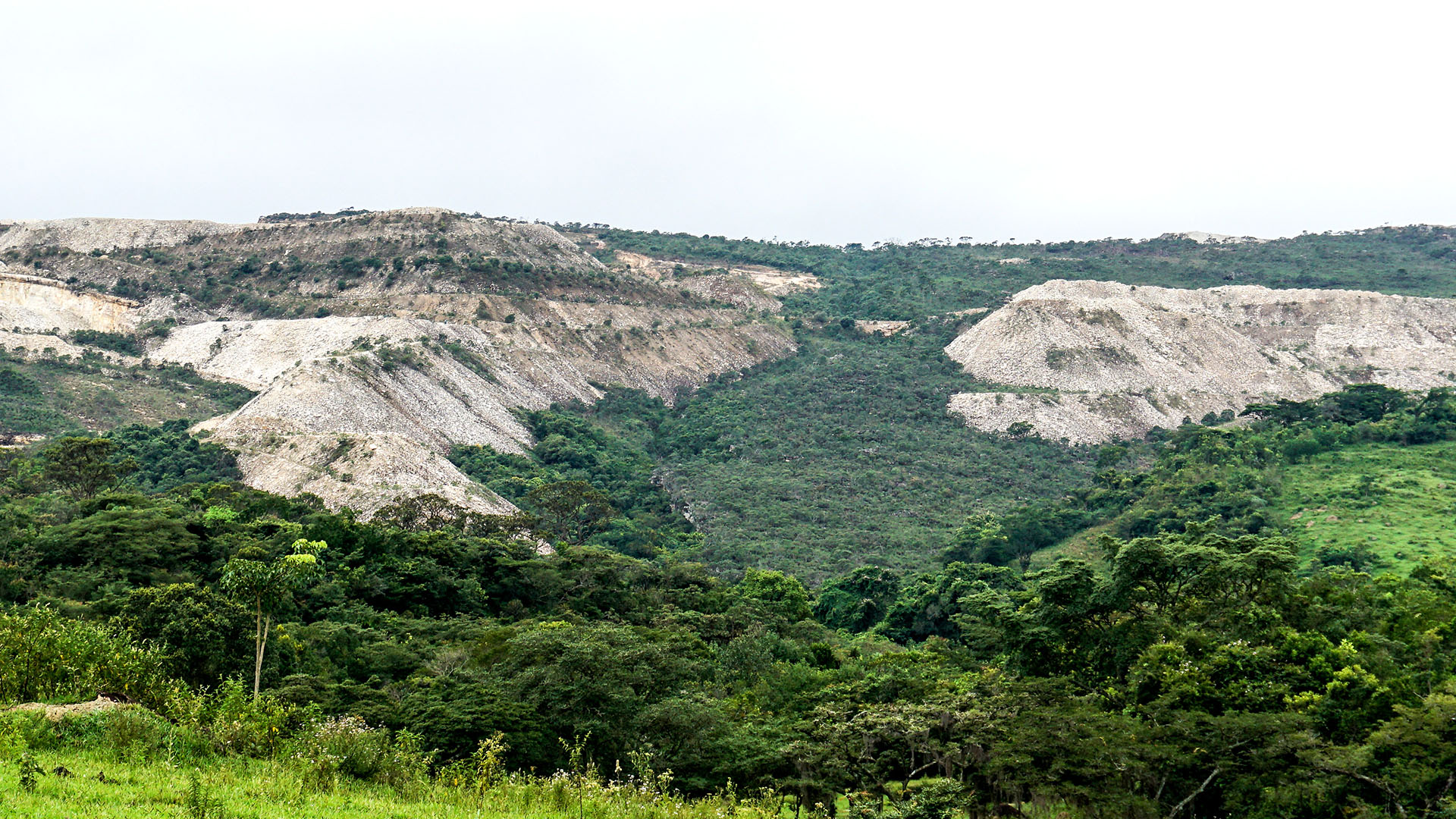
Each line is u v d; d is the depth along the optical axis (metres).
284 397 170.62
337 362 185.00
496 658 70.50
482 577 100.81
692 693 64.50
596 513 154.62
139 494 106.81
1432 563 90.31
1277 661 59.91
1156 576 72.06
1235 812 49.47
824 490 184.75
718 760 55.91
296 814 33.94
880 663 82.56
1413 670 60.16
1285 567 68.50
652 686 61.62
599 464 188.75
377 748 44.06
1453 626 63.81
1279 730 49.88
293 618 80.00
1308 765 48.34
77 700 43.16
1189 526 102.19
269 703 46.53
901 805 49.91
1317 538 123.62
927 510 176.38
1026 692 60.75
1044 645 69.81
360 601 88.75
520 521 129.62
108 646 47.78
